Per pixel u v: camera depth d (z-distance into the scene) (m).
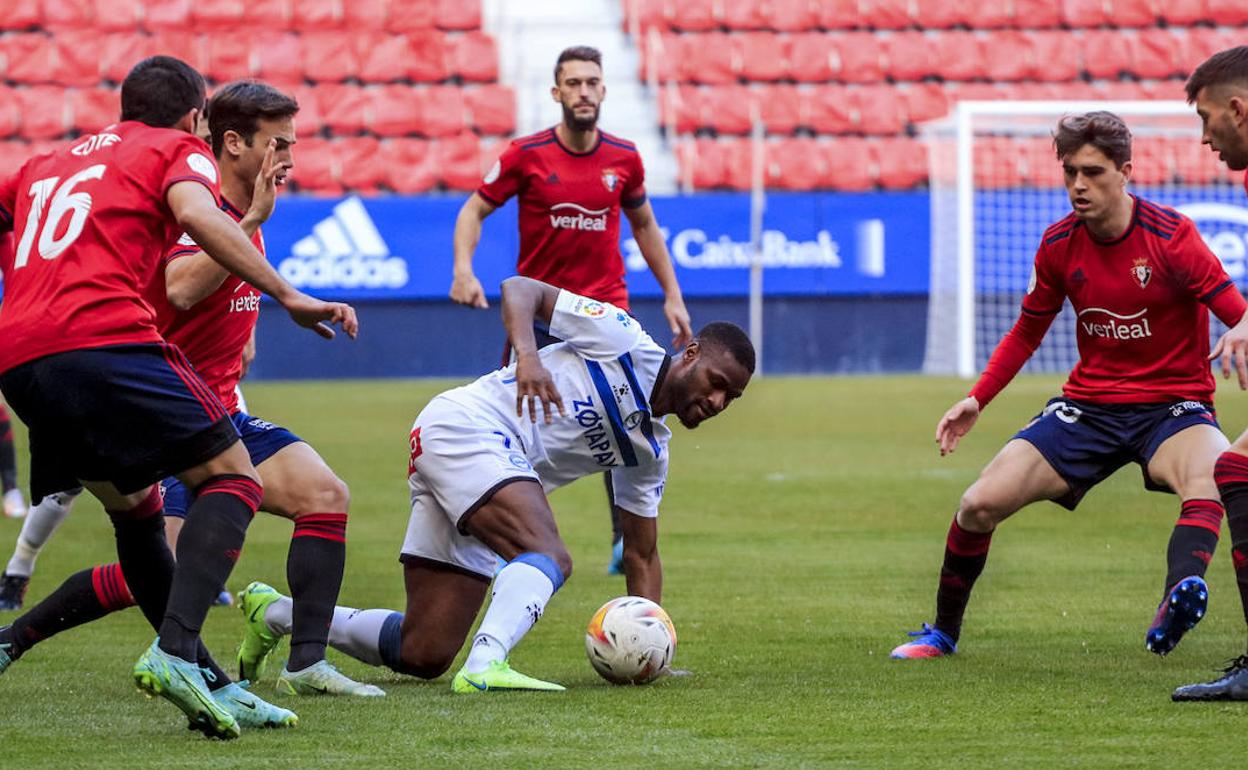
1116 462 19.33
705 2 89.56
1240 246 78.81
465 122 83.25
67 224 14.05
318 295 74.50
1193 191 79.56
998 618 21.98
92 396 13.77
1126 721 14.73
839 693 16.38
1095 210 18.59
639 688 16.77
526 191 28.88
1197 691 15.70
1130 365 19.23
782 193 76.88
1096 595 24.05
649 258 29.98
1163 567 27.03
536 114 84.00
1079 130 18.55
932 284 78.00
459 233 28.98
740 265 76.50
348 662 19.50
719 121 85.19
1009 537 30.95
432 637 17.56
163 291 17.56
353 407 60.78
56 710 15.70
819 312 77.38
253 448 16.64
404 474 41.84
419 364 75.88
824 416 58.19
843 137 85.62
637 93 86.81
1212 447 18.28
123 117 15.04
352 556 28.67
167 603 14.50
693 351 17.55
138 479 14.09
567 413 17.53
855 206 77.38
